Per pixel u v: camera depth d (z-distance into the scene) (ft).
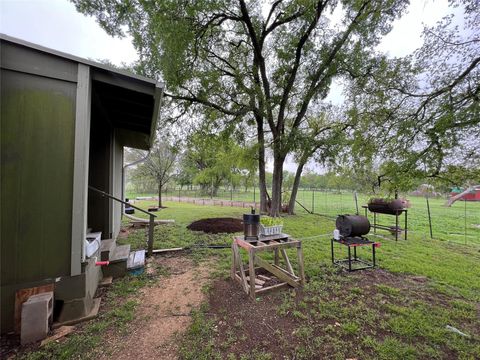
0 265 6.23
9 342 5.90
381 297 8.50
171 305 7.85
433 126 9.39
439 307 7.84
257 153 32.63
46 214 6.68
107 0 20.66
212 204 50.93
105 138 13.87
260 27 26.78
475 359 5.48
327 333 6.40
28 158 6.53
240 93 28.25
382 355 5.57
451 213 37.73
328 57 25.85
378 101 12.69
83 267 7.11
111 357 5.45
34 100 6.59
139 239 17.25
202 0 19.90
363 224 11.93
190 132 29.81
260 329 6.56
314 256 13.37
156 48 21.16
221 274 10.55
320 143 26.99
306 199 56.24
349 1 22.21
